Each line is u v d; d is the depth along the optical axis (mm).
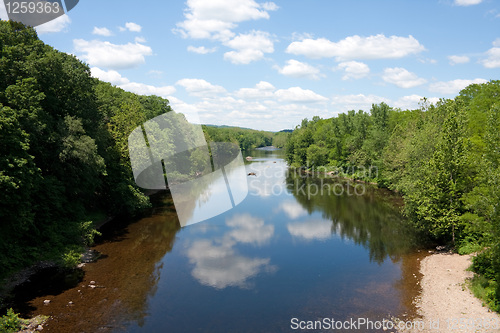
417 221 29297
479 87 50250
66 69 28500
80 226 25703
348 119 88562
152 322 16141
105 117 37156
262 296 18969
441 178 25188
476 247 23578
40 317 16156
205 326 15891
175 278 21203
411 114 73625
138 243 27703
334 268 23125
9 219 19422
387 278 21391
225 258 24688
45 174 25547
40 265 21875
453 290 18719
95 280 20703
